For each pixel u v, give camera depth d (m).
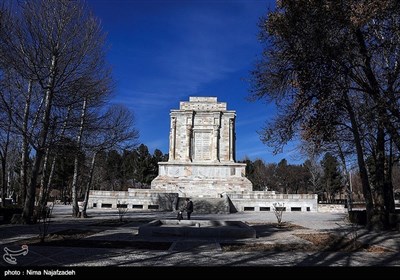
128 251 13.26
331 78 14.95
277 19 16.11
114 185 91.62
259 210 47.41
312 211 47.22
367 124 16.03
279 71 17.36
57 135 24.83
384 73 16.67
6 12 21.84
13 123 23.50
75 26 24.47
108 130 29.27
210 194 55.66
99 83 26.70
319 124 17.02
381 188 22.34
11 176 62.03
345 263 11.39
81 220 28.80
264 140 18.73
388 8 13.78
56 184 71.81
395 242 16.23
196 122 61.12
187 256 12.39
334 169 77.25
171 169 57.62
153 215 36.56
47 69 23.94
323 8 14.42
